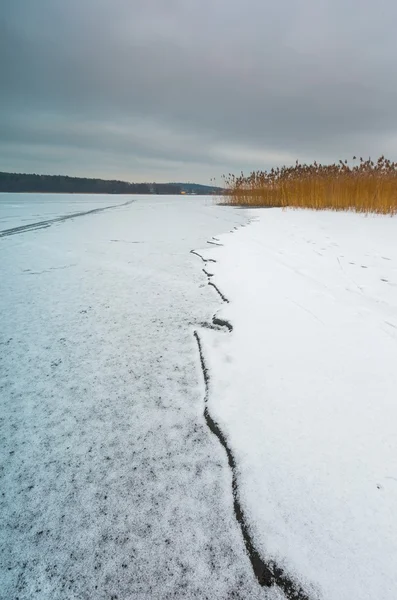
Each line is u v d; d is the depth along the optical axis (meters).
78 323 1.67
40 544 0.64
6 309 1.84
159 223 5.75
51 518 0.69
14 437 0.92
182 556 0.62
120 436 0.92
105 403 1.06
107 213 7.70
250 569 0.60
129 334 1.54
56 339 1.50
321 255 2.85
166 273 2.54
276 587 0.57
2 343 1.46
